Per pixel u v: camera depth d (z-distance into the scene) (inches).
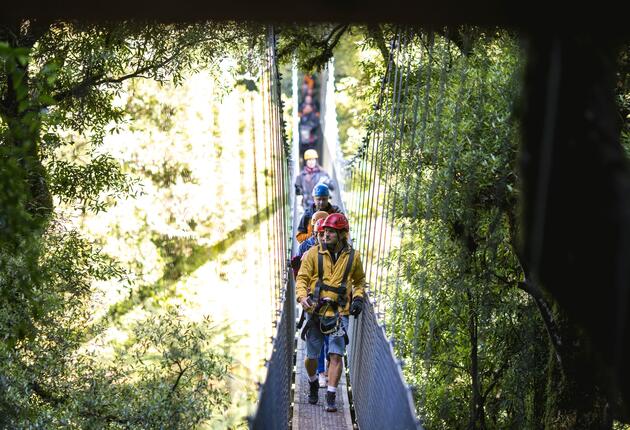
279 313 422.9
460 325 527.2
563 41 149.1
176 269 1144.2
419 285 486.0
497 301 483.8
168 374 449.1
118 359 453.7
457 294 482.3
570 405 426.3
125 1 161.8
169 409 416.8
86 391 418.0
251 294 1133.7
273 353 339.6
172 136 1162.0
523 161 156.6
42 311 374.9
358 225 693.3
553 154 150.3
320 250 473.1
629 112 359.9
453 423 536.4
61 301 415.8
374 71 653.3
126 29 443.5
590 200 148.0
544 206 151.2
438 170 430.9
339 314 473.7
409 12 157.9
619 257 140.7
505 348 510.0
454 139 389.7
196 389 434.6
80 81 461.7
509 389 495.5
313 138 1272.1
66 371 422.9
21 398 373.4
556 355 446.3
